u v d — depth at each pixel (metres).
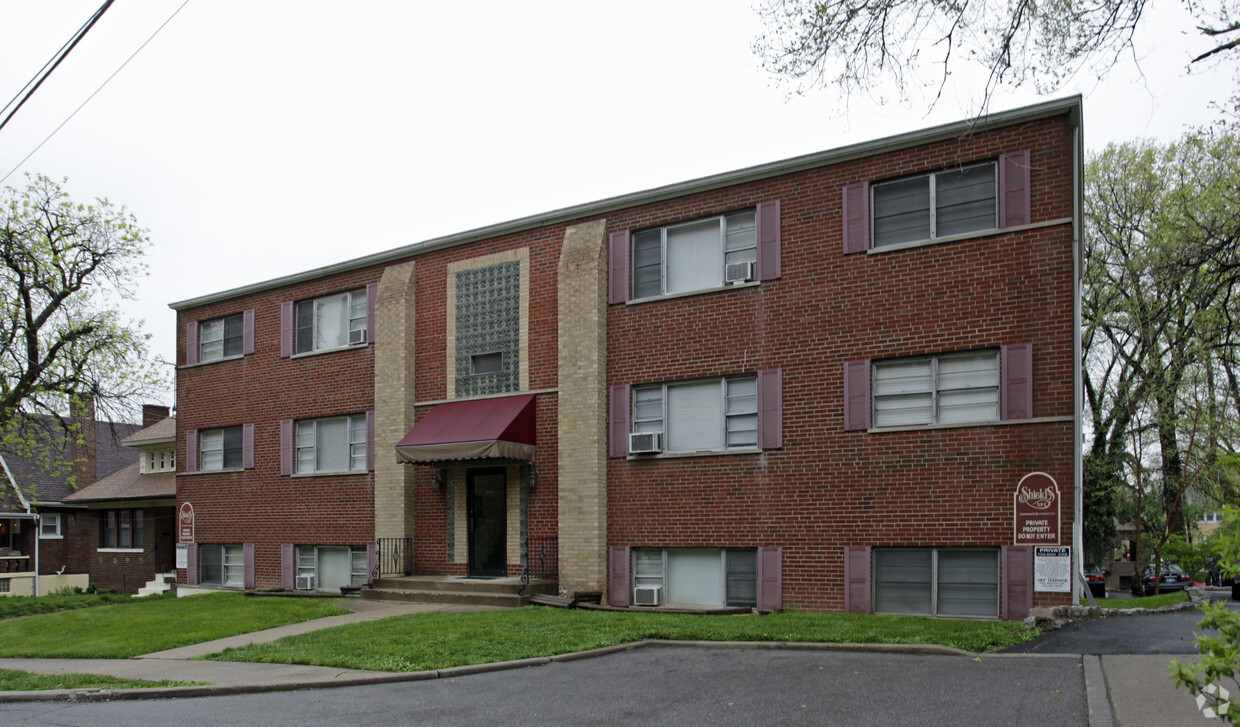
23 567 35.81
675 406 17.72
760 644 12.30
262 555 24.00
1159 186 26.62
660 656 11.95
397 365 21.27
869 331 15.78
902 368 15.59
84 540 38.38
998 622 13.58
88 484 39.06
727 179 17.23
